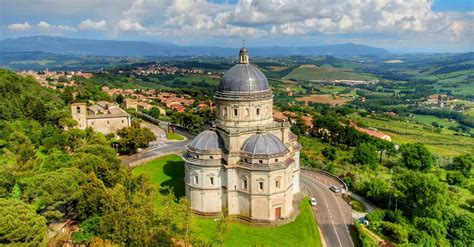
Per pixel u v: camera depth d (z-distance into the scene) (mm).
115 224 70000
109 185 97312
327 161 158750
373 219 97812
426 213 101750
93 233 73375
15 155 108750
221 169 96250
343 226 95938
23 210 65125
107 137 161625
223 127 100125
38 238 65125
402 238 89312
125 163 139625
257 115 100750
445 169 169750
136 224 69688
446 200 111688
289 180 97438
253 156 91438
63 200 77750
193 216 85688
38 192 75688
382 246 85188
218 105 103188
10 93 167625
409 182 105375
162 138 183250
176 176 125312
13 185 83875
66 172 82375
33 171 95625
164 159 145375
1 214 62156
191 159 97875
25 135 130750
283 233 89125
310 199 111562
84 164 96438
